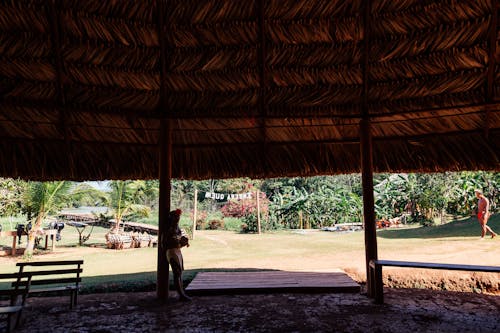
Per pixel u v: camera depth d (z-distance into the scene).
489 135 4.79
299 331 3.24
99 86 4.61
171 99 4.85
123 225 15.42
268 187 22.31
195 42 4.48
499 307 3.94
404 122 5.11
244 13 4.30
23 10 3.89
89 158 5.12
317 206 16.34
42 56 4.23
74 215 20.25
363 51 4.46
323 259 7.01
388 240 9.49
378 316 3.64
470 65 4.27
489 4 3.86
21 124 4.71
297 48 4.52
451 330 3.22
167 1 4.20
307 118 5.18
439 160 5.09
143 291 5.12
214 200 23.64
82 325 3.49
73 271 4.19
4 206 9.86
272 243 10.54
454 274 5.21
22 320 3.62
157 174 5.39
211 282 4.98
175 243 4.45
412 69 4.47
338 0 4.15
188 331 3.29
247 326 3.40
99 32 4.21
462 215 12.48
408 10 4.11
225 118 5.14
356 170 5.43
